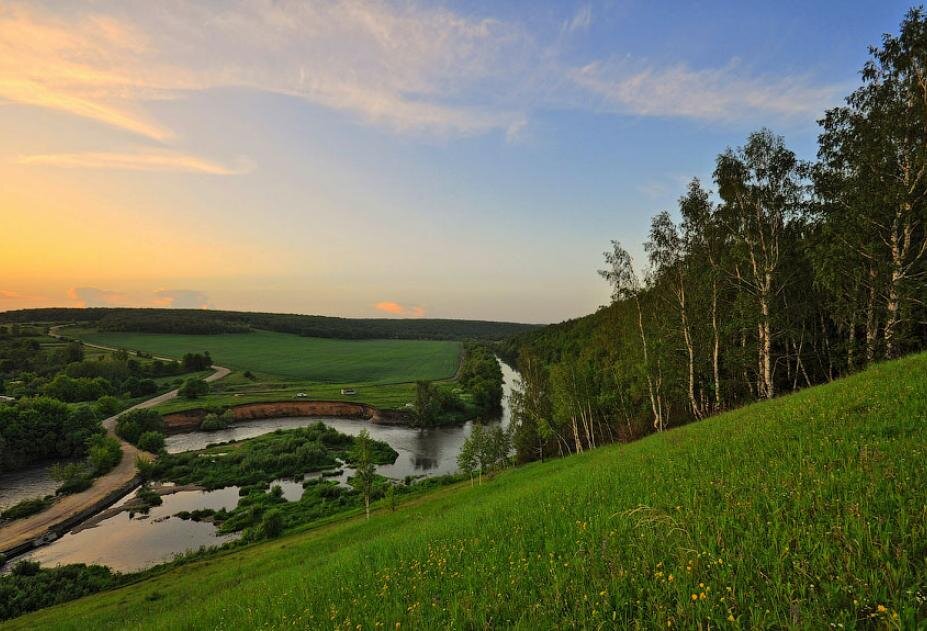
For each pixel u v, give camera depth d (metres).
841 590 4.02
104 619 23.50
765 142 29.05
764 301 29.22
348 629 6.34
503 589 6.16
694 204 33.47
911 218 23.81
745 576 4.65
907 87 23.30
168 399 129.75
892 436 8.57
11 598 34.34
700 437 16.38
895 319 24.00
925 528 4.58
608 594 5.03
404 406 119.38
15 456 79.00
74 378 135.25
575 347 88.50
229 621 10.01
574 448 61.72
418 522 22.05
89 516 57.50
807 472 7.40
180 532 51.31
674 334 36.38
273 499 60.34
